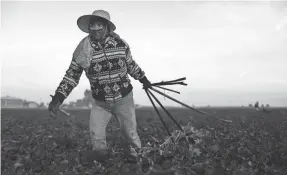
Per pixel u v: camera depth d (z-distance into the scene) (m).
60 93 3.74
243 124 7.61
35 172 3.74
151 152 3.82
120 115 3.97
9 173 3.53
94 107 3.97
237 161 3.88
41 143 5.20
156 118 12.16
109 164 3.75
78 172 3.62
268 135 5.81
